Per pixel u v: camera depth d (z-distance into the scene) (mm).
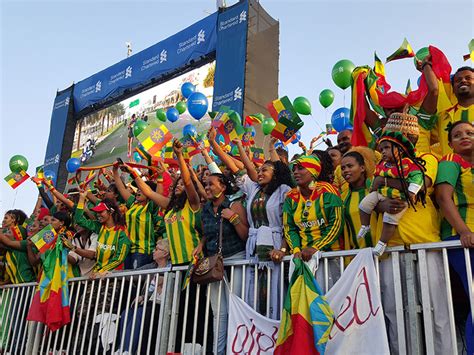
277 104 5188
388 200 3307
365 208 3486
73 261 5566
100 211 5488
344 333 3285
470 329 2977
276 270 3850
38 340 5312
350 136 5008
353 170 3883
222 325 4066
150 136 5133
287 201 3979
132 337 4340
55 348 4996
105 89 13695
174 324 4250
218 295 4094
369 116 4574
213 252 4223
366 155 3969
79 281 5184
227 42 10062
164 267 4500
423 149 3967
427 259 3205
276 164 4336
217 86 9859
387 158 3344
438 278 3182
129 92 13164
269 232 3953
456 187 3350
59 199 6770
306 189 3889
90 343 4699
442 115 4102
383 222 3344
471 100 4031
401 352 3098
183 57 11633
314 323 3195
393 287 3350
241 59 9633
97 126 13797
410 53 4430
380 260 3463
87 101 14156
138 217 5461
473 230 3205
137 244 5406
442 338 3109
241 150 4672
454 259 3186
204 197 4977
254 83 9578
